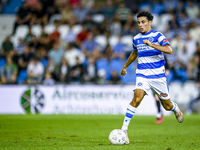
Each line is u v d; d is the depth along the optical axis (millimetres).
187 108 51375
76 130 28109
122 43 64500
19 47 66500
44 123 34188
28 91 50281
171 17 71500
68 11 74812
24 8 76750
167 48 18188
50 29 72812
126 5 75938
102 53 63812
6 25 75688
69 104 49844
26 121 36031
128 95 49719
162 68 19484
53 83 53625
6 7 78750
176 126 32250
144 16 19203
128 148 16406
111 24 70250
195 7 74688
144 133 25875
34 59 60344
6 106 50406
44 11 76500
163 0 75375
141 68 19484
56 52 62812
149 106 50000
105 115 47094
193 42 67500
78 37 67312
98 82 54344
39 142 19531
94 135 24219
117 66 58844
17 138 21953
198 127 31219
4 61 65750
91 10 75062
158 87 19500
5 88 50562
